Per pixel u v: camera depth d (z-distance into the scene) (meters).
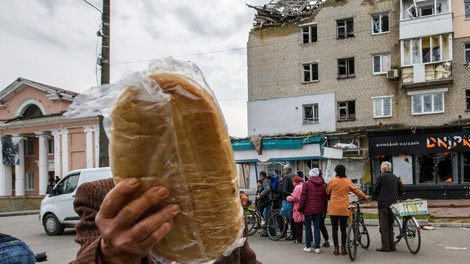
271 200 11.30
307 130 29.59
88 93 0.73
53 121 35.09
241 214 0.90
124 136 0.73
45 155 36.28
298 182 10.48
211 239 0.82
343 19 29.39
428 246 9.66
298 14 31.62
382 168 9.20
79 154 34.03
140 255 0.76
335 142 26.20
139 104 0.72
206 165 0.78
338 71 29.28
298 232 10.37
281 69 30.92
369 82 28.08
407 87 26.73
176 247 0.81
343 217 8.75
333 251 9.21
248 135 31.42
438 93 26.03
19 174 37.53
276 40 31.30
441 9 26.42
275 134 30.47
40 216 13.67
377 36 28.19
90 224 1.27
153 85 0.73
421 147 23.86
